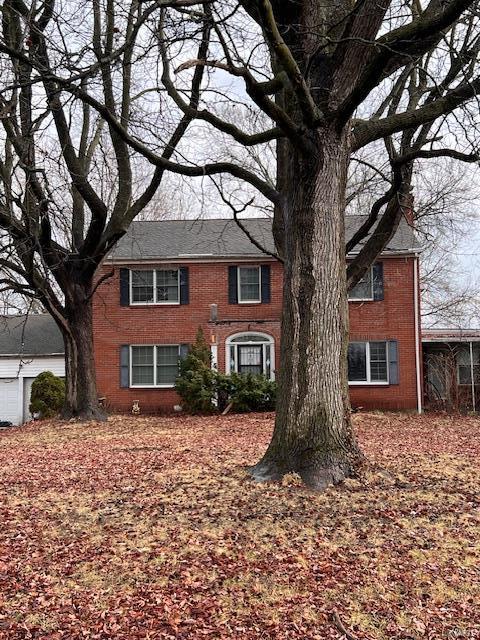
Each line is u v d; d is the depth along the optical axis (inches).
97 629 181.8
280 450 309.6
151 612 190.9
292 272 314.3
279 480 300.8
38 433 596.4
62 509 286.8
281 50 253.3
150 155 347.9
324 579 209.5
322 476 295.1
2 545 245.4
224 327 841.5
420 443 483.8
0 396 951.0
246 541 238.4
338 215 317.1
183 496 294.2
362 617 187.3
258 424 638.5
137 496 300.7
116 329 854.5
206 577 212.1
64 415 690.2
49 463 407.2
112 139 614.2
